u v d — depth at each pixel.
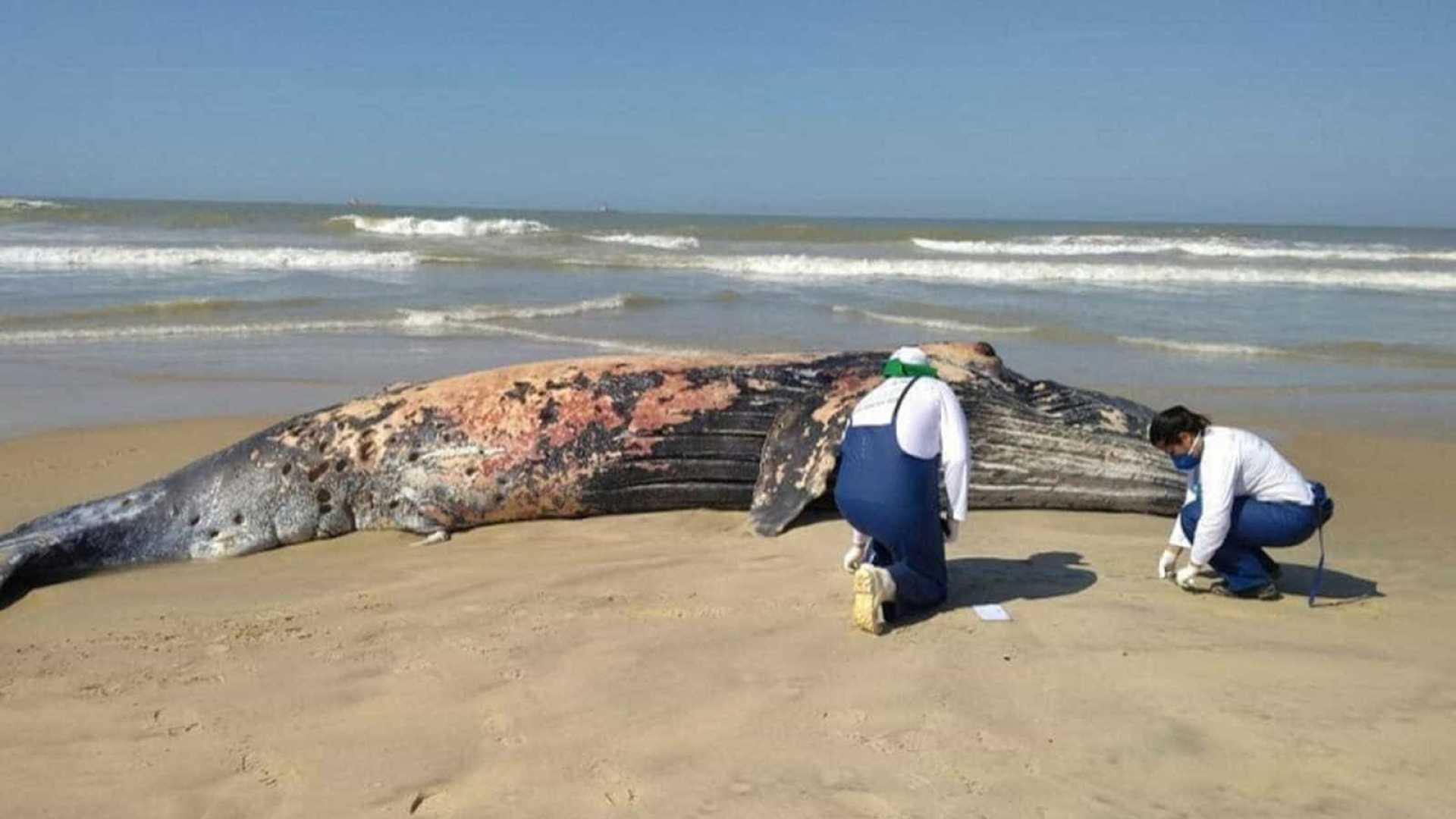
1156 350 15.26
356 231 36.22
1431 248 44.94
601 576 5.79
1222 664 4.55
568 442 7.16
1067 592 5.48
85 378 11.96
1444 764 3.72
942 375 7.34
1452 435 10.03
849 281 24.55
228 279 21.27
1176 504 7.21
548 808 3.46
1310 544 6.54
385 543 6.91
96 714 4.17
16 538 6.45
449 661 4.62
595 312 18.28
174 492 6.94
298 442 7.19
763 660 4.58
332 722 4.07
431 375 12.53
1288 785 3.59
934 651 4.67
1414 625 5.05
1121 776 3.64
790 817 3.39
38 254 23.09
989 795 3.53
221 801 3.53
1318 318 19.31
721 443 7.25
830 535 6.54
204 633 5.08
